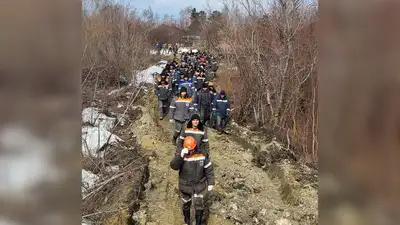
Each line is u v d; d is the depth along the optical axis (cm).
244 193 785
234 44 1394
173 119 1075
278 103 1177
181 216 683
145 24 3097
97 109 942
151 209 695
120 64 1619
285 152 966
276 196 782
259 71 1272
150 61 3597
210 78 2219
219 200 737
